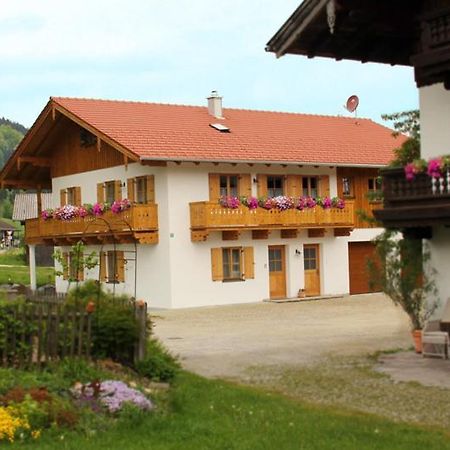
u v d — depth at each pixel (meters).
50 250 59.22
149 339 12.73
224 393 11.27
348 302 29.09
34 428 8.48
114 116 31.25
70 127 33.75
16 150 34.59
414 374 12.91
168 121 31.97
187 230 28.86
